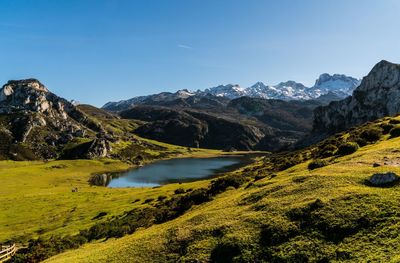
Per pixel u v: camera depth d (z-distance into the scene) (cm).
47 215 9638
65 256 4609
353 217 2764
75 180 19662
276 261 2650
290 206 3238
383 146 4894
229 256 2892
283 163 7150
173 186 11444
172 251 3288
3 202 11581
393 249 2288
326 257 2488
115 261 3403
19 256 5234
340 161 4709
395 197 2862
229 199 4453
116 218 7544
